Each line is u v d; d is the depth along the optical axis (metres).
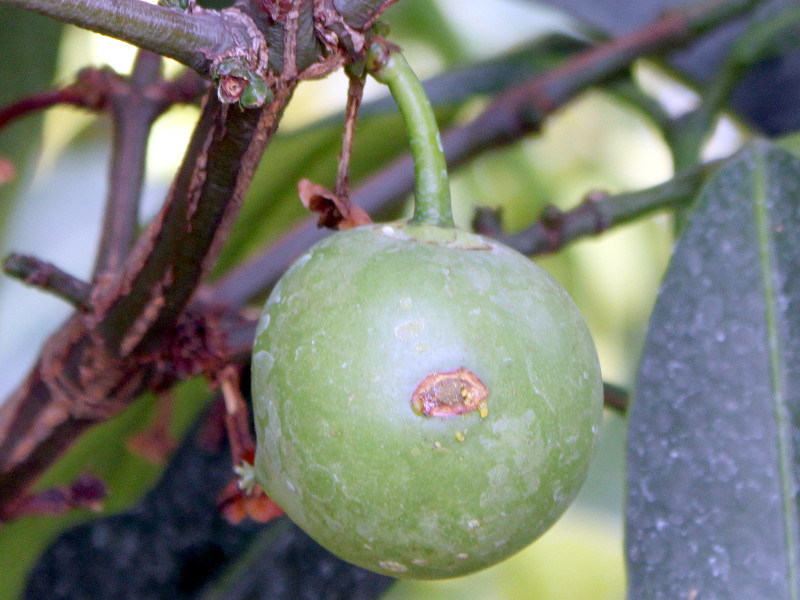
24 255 0.26
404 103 0.25
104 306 0.26
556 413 0.24
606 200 0.33
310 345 0.24
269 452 0.24
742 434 0.28
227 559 0.34
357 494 0.24
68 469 0.33
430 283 0.24
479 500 0.24
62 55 0.36
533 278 0.25
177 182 0.25
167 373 0.27
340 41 0.24
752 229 0.29
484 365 0.24
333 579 0.34
